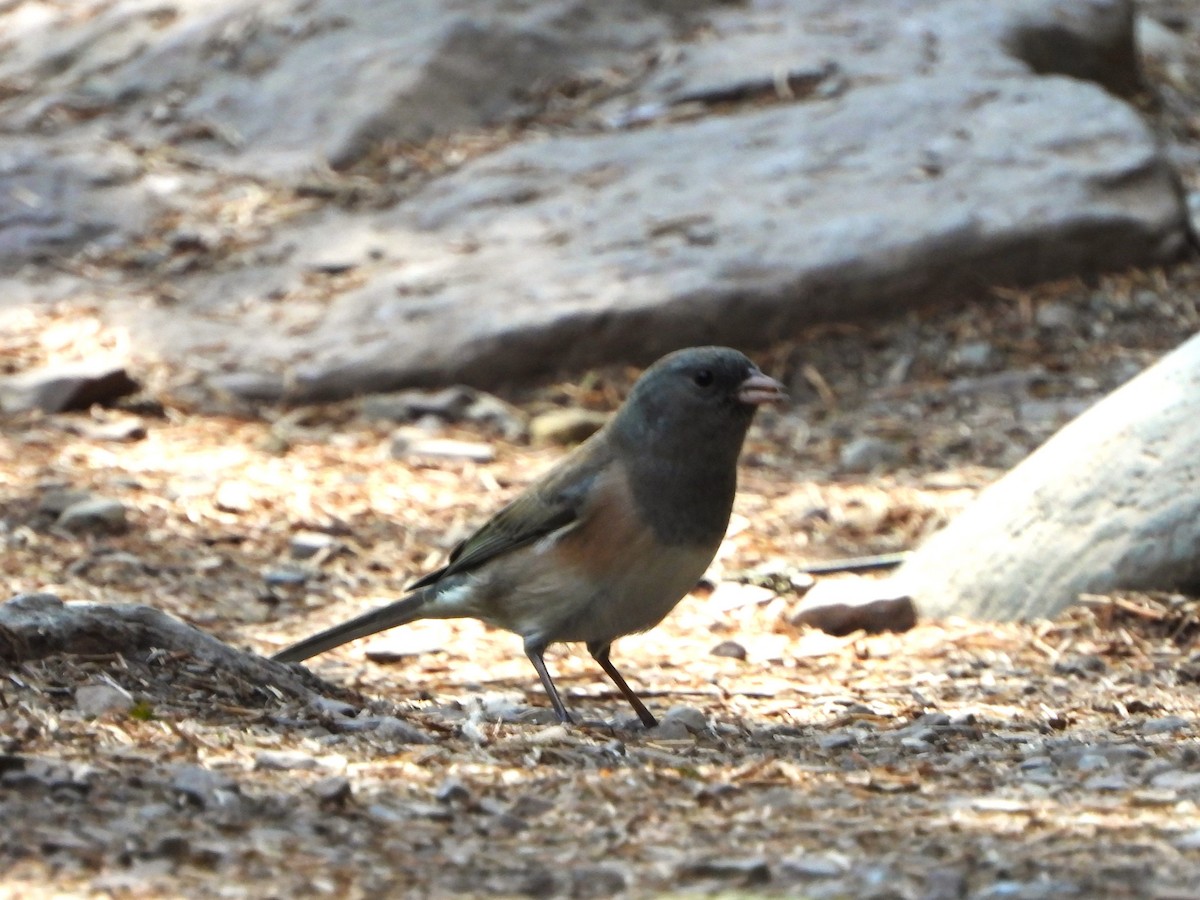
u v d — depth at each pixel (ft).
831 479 43.32
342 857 18.70
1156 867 18.19
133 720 23.40
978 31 59.06
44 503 39.60
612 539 26.96
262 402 46.83
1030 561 33.88
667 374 26.78
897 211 50.34
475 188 53.11
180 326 48.96
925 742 25.77
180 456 43.65
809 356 48.65
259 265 51.16
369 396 47.14
